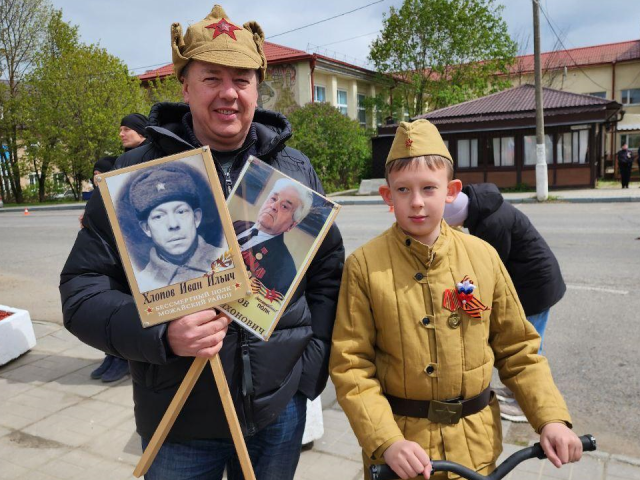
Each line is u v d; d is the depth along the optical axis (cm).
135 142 385
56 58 2488
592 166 1684
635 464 273
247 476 146
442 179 164
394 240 173
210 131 163
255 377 159
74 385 395
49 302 648
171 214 139
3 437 321
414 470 141
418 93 2628
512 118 1722
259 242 151
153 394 157
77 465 290
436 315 164
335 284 180
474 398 166
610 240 812
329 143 2161
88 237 157
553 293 302
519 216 292
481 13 2464
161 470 163
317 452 298
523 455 152
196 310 139
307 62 2430
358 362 165
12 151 2708
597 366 387
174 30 161
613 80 2847
